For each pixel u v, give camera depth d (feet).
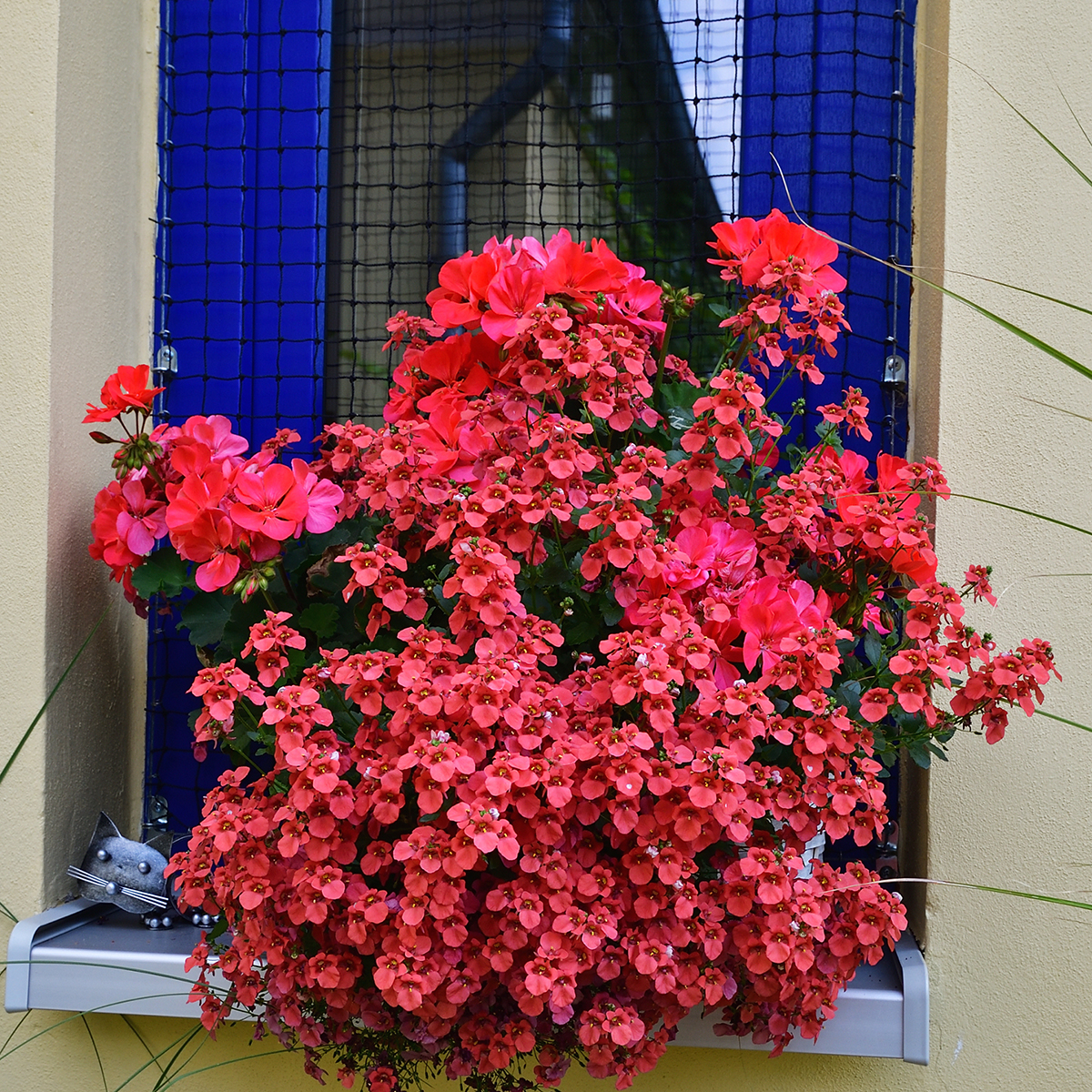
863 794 3.14
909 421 4.68
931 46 4.56
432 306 3.69
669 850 3.07
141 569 4.06
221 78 5.17
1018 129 4.13
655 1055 3.23
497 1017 3.28
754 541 3.58
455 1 5.15
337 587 3.90
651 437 3.99
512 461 3.30
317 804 3.13
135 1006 4.02
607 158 5.07
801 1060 4.01
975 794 4.02
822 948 3.26
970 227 4.16
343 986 3.17
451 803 3.20
